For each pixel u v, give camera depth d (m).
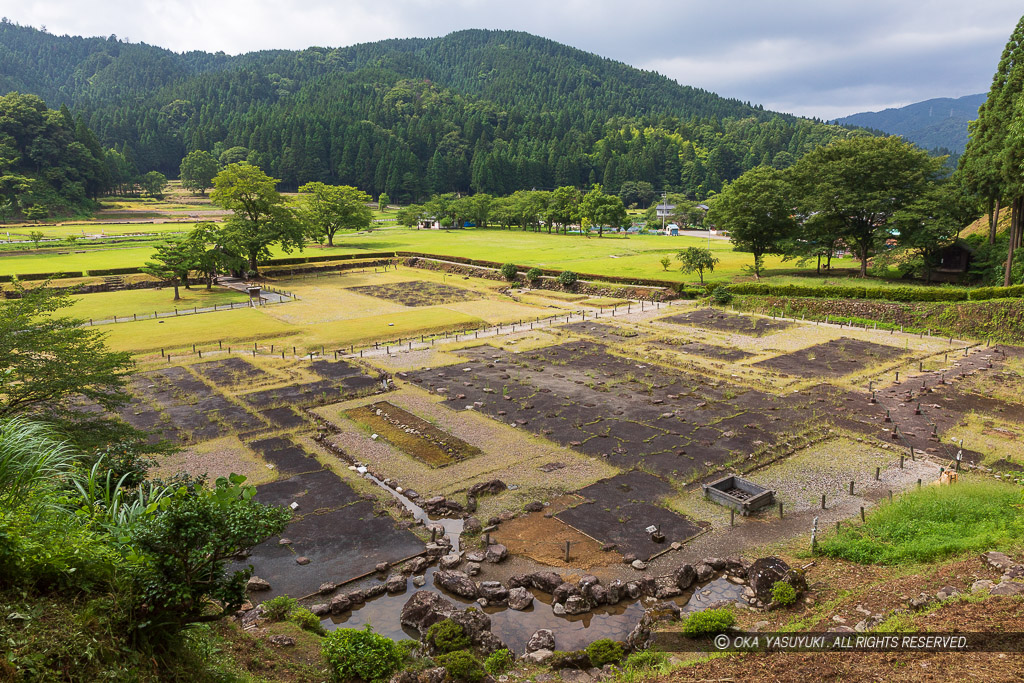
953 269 71.56
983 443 33.22
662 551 24.11
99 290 78.81
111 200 190.62
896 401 39.56
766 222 78.31
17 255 98.94
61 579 10.10
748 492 28.53
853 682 13.20
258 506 10.54
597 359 50.47
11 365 23.86
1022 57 59.62
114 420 24.69
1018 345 50.91
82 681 9.00
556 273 84.62
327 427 36.56
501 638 18.95
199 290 80.69
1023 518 22.23
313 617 17.81
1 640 8.77
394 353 52.62
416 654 16.88
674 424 36.81
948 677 12.70
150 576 10.38
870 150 71.06
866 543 22.48
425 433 35.66
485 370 47.75
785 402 40.00
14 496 12.13
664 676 14.79
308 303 73.62
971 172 66.19
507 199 171.75
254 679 12.63
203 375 46.03
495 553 23.55
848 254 98.31
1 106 155.75
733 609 19.83
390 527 25.92
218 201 92.00
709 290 72.12
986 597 15.93
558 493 28.92
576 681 15.78
